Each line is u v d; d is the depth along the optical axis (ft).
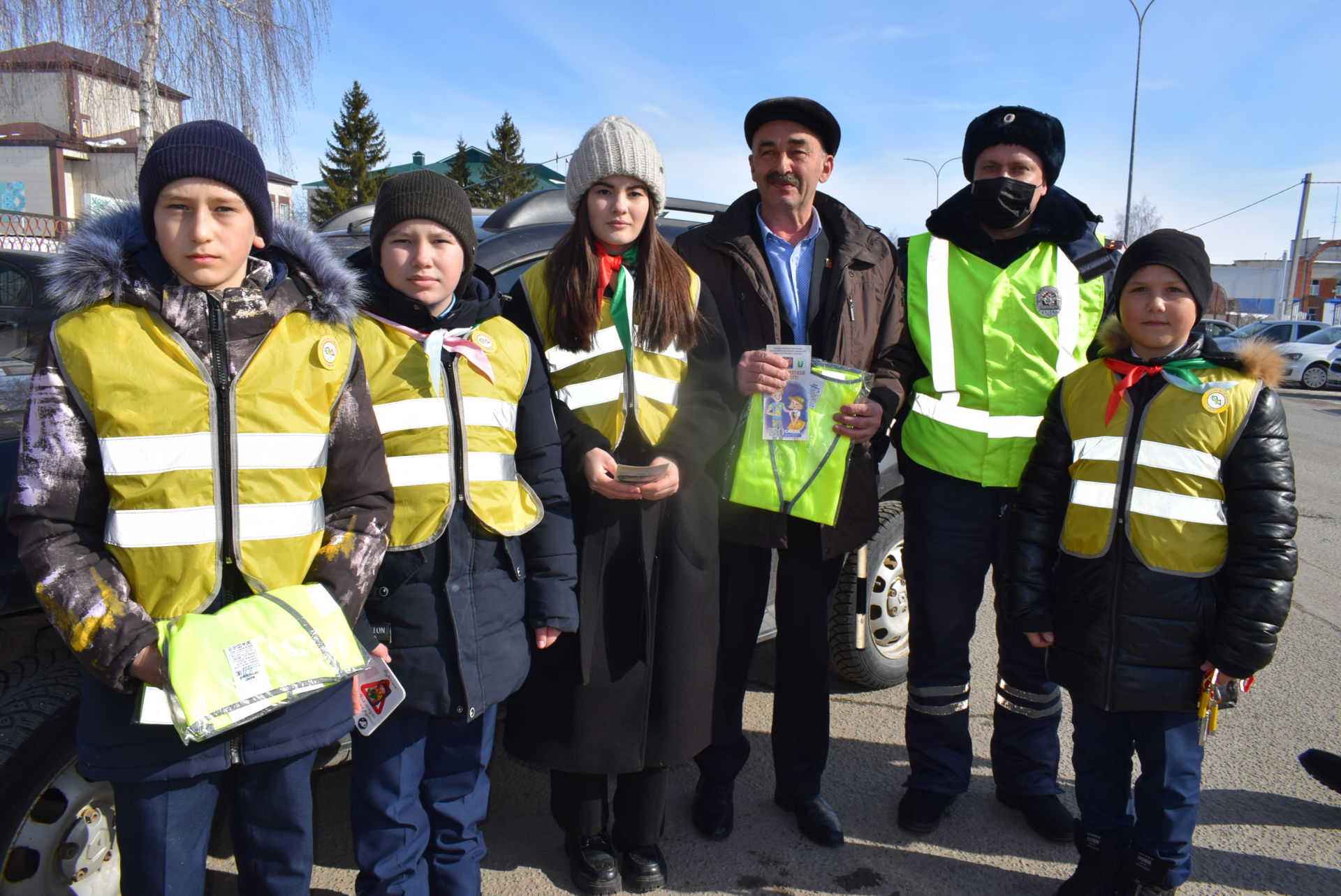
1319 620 15.08
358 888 6.53
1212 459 6.91
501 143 162.30
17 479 4.76
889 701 11.76
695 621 7.41
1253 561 6.72
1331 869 8.21
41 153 79.77
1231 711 11.47
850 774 9.89
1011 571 7.87
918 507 8.79
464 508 6.32
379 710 5.87
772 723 8.98
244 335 5.15
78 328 4.84
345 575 5.41
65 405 4.80
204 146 4.93
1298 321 71.51
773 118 8.21
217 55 40.45
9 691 6.26
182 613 4.97
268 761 5.26
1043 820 8.66
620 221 7.09
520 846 8.52
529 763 7.37
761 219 8.76
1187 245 7.07
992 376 8.39
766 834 8.73
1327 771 8.95
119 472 4.81
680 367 7.52
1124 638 7.12
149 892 5.14
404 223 6.21
